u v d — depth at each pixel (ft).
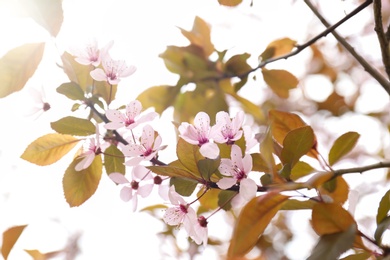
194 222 1.59
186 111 2.17
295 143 1.56
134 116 1.64
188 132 1.57
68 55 1.76
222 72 2.13
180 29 2.14
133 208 1.66
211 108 2.16
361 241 1.53
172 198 1.59
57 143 1.73
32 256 2.13
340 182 1.69
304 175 1.69
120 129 1.70
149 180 1.66
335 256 1.46
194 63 2.13
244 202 1.60
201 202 1.77
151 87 2.15
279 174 1.53
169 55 2.14
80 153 1.74
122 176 1.66
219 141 1.57
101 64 1.73
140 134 1.68
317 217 1.51
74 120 1.66
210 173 1.57
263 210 1.46
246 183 1.53
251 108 2.16
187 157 1.58
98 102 1.70
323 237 1.49
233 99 2.24
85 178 1.72
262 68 2.06
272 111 1.70
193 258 2.11
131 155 1.61
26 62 1.77
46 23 1.77
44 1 1.77
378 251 1.55
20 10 1.77
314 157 1.69
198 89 2.15
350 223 1.50
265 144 1.53
